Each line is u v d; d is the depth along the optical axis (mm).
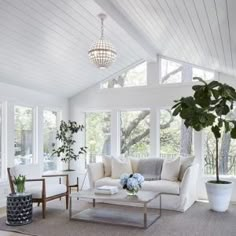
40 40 4383
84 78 6391
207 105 4445
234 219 4297
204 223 4098
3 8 3477
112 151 6707
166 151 6254
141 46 5168
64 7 3779
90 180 5477
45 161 6547
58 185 4832
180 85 6117
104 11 3797
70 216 4246
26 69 5125
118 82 6762
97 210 4770
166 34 4230
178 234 3633
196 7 2713
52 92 6535
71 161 7059
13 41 4211
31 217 4191
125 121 6723
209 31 3311
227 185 4699
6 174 5344
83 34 4562
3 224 4043
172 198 4828
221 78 5828
